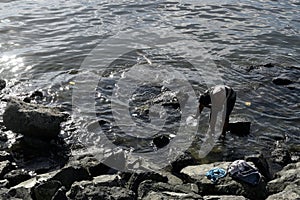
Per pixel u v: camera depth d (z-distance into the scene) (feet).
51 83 54.49
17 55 63.16
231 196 32.14
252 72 59.11
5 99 49.75
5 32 72.84
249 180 34.19
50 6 89.40
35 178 34.35
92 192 31.14
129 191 31.96
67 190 33.68
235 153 41.32
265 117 47.93
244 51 67.05
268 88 54.60
